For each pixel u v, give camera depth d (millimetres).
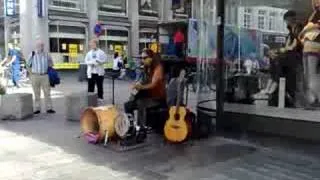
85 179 4746
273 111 6398
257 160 5402
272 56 6492
